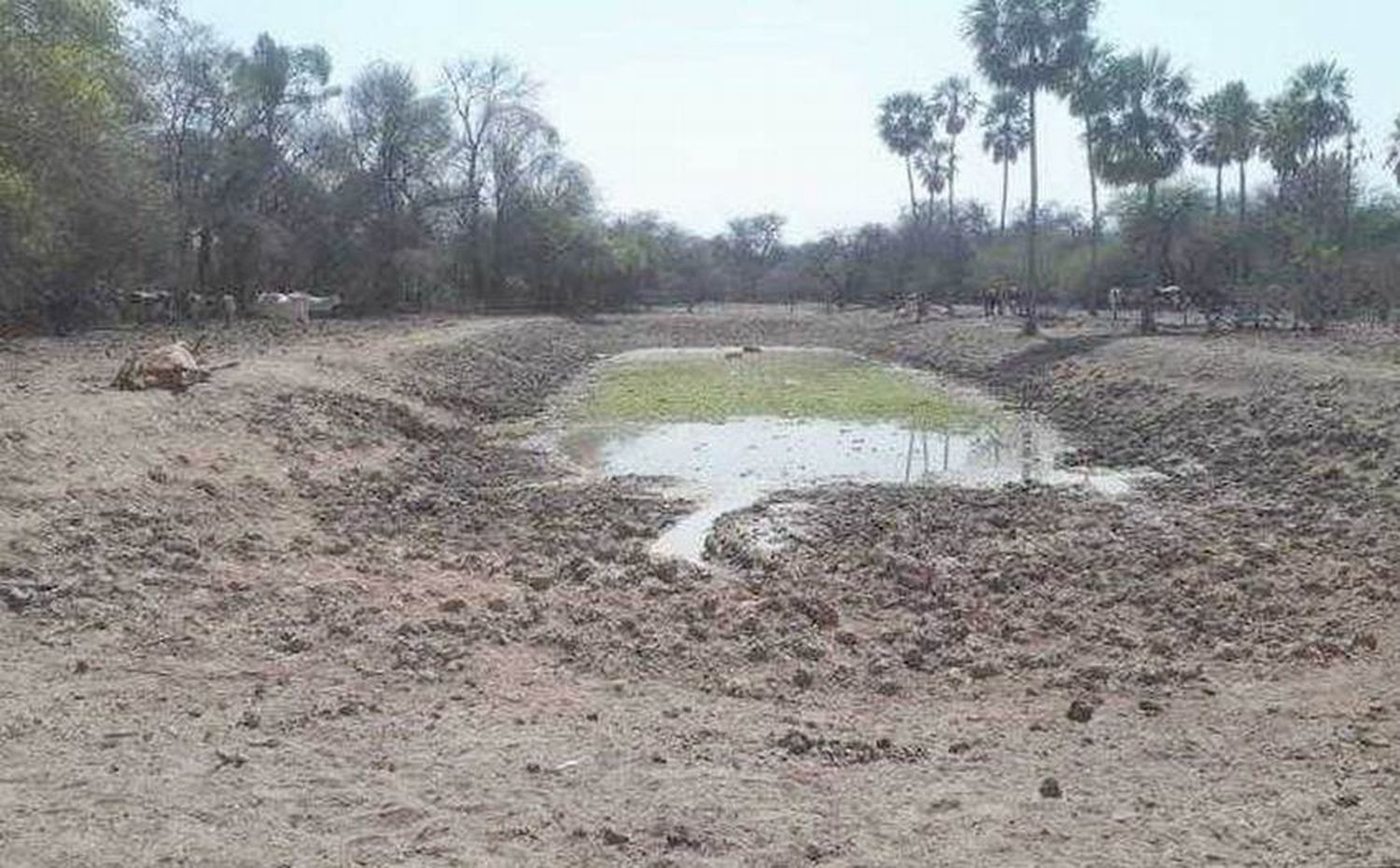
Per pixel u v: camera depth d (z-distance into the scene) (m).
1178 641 11.41
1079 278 71.75
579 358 50.19
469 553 14.92
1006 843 6.90
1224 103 58.88
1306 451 21.38
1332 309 47.59
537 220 77.12
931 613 12.52
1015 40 50.78
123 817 6.92
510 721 8.91
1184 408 27.61
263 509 16.06
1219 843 6.92
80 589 11.44
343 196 67.19
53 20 28.17
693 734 8.76
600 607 12.33
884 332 60.09
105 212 38.94
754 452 25.12
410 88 70.50
